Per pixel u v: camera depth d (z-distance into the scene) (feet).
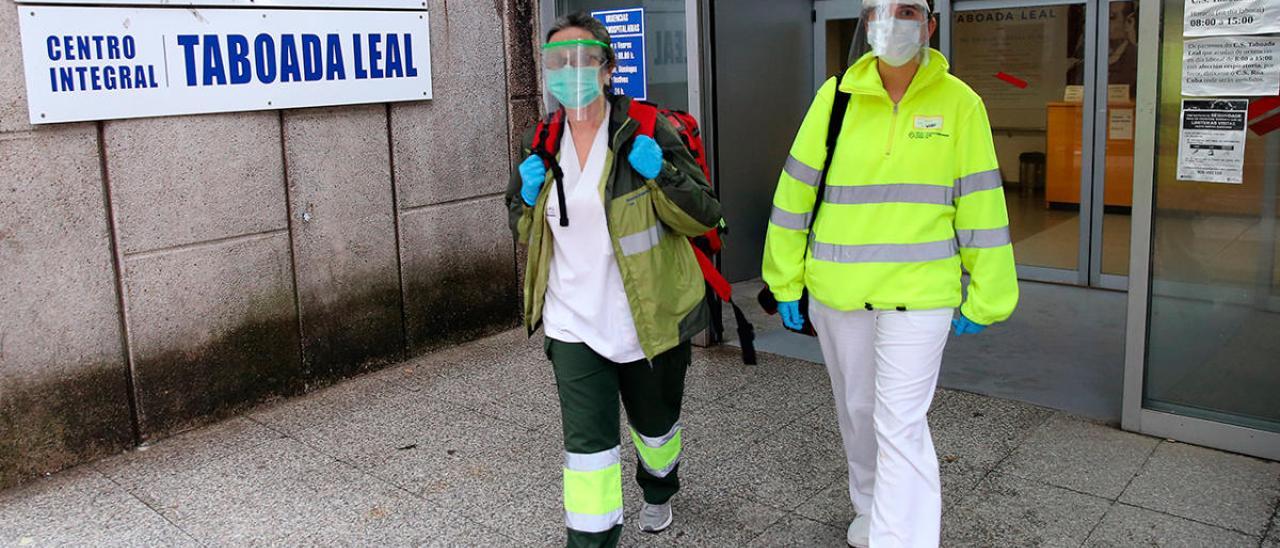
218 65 16.01
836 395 11.94
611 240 10.84
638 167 10.48
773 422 16.11
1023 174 24.39
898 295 10.55
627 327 11.09
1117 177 22.99
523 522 13.12
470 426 16.34
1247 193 13.84
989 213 10.43
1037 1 23.13
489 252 20.90
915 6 9.85
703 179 11.25
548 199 11.03
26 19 13.84
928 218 10.50
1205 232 14.28
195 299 16.29
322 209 17.87
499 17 20.31
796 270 11.45
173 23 15.38
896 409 10.62
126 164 15.24
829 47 25.70
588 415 10.96
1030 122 24.03
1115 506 12.98
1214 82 13.82
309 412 17.16
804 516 13.02
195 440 16.12
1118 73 22.45
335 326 18.35
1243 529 12.29
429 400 17.56
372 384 18.47
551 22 21.08
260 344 17.26
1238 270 14.15
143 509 13.76
